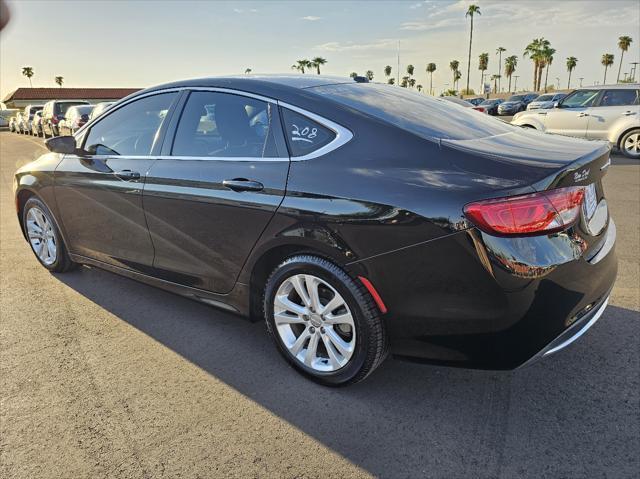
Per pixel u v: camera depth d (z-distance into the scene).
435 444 2.25
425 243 2.18
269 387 2.71
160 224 3.22
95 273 4.46
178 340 3.25
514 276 2.07
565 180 2.16
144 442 2.31
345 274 2.43
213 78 3.15
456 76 81.69
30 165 4.32
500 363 2.21
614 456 2.14
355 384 2.64
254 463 2.17
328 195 2.41
